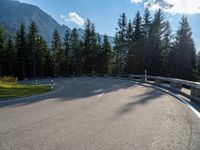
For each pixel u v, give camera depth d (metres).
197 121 7.80
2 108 10.17
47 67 89.50
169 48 61.47
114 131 6.48
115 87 22.22
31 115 8.60
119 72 70.56
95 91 18.28
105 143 5.47
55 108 10.17
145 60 59.97
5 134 6.15
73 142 5.52
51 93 17.11
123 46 69.12
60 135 6.07
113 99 13.32
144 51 60.19
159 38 59.47
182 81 16.16
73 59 84.81
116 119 7.99
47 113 9.00
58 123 7.36
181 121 7.78
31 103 11.73
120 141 5.62
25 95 15.68
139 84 26.50
